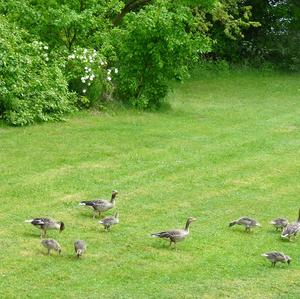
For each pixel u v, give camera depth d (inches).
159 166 851.4
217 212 706.8
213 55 1817.2
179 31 1169.4
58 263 555.5
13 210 672.4
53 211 676.7
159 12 1152.8
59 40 1176.8
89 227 640.4
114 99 1180.5
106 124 1050.7
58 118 1045.8
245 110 1266.0
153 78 1202.0
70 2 1185.4
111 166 839.7
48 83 1057.5
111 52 1178.0
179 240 599.5
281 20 1871.3
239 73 1747.0
